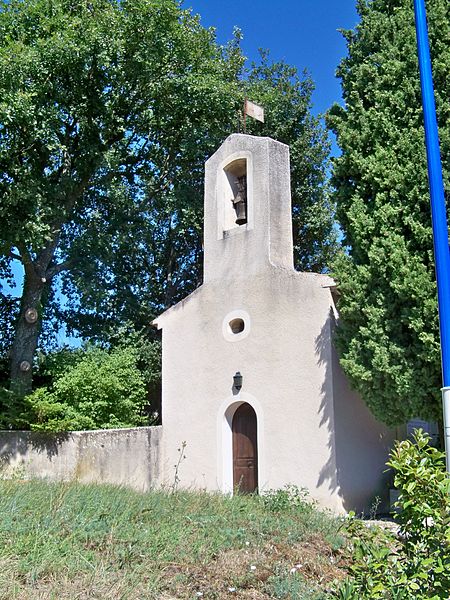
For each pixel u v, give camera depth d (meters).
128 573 5.93
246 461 13.41
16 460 15.34
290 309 12.98
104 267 21.08
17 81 15.48
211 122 20.91
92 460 14.64
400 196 10.92
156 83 19.20
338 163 12.00
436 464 5.00
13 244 16.70
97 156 18.62
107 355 17.95
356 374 10.86
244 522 8.28
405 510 4.83
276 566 6.67
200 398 14.27
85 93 18.30
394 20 12.18
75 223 21.03
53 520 6.90
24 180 16.20
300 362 12.58
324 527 8.48
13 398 16.05
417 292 9.98
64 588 5.37
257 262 13.79
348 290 11.19
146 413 19.88
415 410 10.29
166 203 21.55
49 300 22.41
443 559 4.39
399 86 11.56
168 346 15.27
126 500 8.35
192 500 9.27
